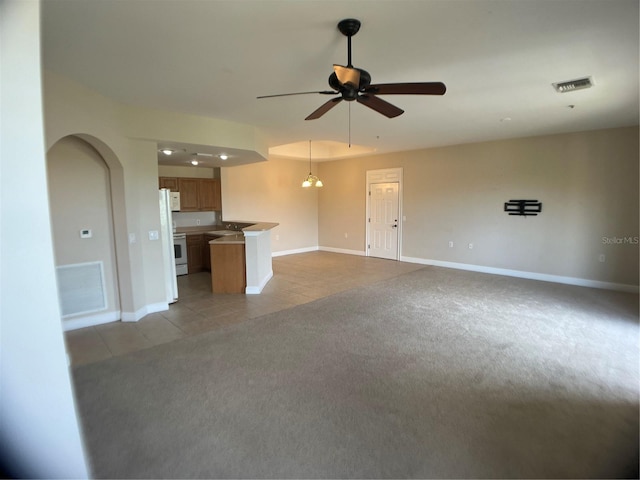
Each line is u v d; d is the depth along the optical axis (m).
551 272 6.00
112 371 2.96
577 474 1.84
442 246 7.34
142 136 4.07
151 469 1.90
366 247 8.73
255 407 2.46
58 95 2.98
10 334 0.82
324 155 8.80
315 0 1.94
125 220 4.04
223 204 7.51
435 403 2.49
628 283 5.30
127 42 2.42
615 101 3.88
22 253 0.82
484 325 3.99
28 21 0.81
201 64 2.83
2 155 0.79
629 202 5.21
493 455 1.99
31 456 0.88
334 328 3.92
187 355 3.27
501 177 6.39
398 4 1.98
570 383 2.74
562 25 2.24
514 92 3.58
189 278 6.45
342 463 1.93
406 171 7.80
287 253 9.05
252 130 5.05
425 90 2.35
